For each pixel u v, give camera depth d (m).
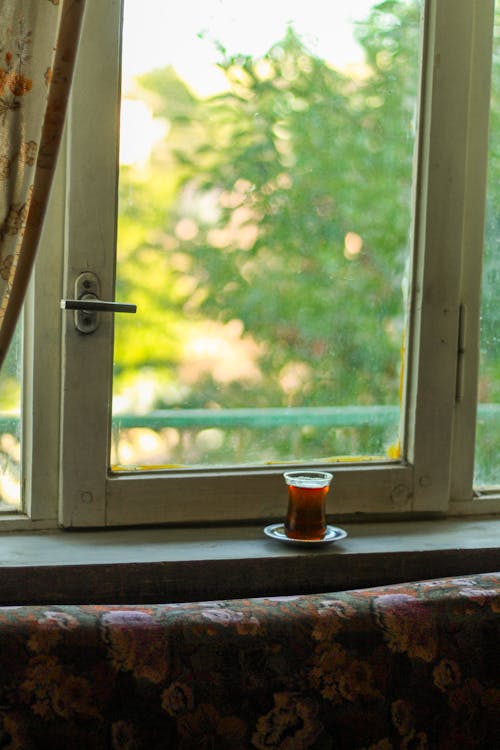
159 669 1.32
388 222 1.90
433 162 1.88
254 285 1.81
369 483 1.89
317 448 1.89
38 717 1.26
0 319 1.38
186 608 1.40
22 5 1.35
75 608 1.36
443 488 1.95
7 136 1.36
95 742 1.27
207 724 1.32
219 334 1.80
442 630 1.45
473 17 1.89
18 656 1.27
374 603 1.46
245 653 1.36
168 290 1.75
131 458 1.77
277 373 1.85
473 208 1.95
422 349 1.91
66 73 1.33
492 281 2.01
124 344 1.73
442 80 1.87
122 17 1.66
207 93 1.74
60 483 1.71
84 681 1.28
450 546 1.76
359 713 1.38
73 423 1.69
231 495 1.80
